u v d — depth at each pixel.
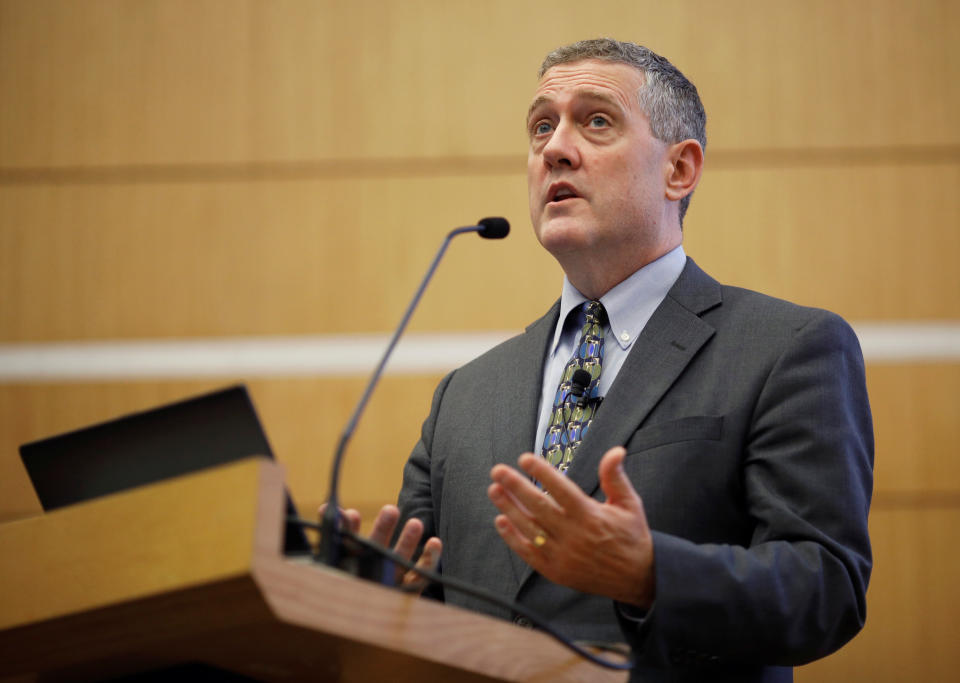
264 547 2.74
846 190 11.45
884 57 11.59
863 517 4.47
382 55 12.09
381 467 11.39
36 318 11.82
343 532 3.46
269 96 12.11
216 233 11.91
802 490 4.47
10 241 11.98
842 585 4.17
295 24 12.20
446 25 12.06
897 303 11.23
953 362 11.10
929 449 10.99
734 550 4.09
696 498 4.62
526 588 4.68
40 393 11.69
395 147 11.95
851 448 4.63
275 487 2.81
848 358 4.93
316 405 11.55
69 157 12.11
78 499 3.57
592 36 11.88
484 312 11.58
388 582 3.51
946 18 11.58
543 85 5.82
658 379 4.98
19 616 3.04
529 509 3.59
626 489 3.69
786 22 11.74
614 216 5.47
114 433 3.48
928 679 10.55
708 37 11.77
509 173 11.82
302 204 11.91
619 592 3.80
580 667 3.53
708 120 11.69
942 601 10.70
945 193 11.35
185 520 2.84
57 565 3.02
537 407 5.42
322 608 2.86
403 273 11.71
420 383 11.52
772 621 3.94
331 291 11.74
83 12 12.32
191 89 12.16
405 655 3.08
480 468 5.24
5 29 12.31
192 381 11.67
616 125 5.61
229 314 11.77
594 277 5.63
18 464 11.58
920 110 11.50
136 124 12.14
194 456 3.36
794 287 11.34
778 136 11.59
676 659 4.07
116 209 12.00
